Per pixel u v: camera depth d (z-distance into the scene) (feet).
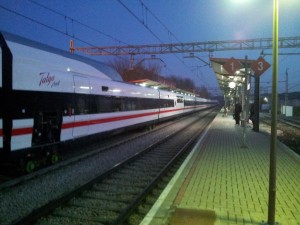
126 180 31.63
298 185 27.45
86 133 43.83
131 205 22.66
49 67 35.65
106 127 50.85
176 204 22.27
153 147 50.83
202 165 35.14
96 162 38.81
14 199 24.67
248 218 19.92
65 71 39.34
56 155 37.04
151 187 28.04
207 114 178.19
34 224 20.27
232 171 32.32
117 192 27.55
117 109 55.57
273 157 18.75
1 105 28.94
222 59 60.29
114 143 53.67
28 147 31.60
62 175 32.17
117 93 55.52
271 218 18.58
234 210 21.27
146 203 25.13
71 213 22.29
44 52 36.19
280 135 75.10
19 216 21.59
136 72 131.64
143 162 40.42
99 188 28.50
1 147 28.78
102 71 53.11
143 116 71.61
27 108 31.32
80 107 41.86
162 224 18.74
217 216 20.18
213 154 42.19
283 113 192.75
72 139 40.11
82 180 30.96
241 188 26.27
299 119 146.61
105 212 22.71
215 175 30.58
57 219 21.16
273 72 18.95
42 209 21.39
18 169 33.47
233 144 51.60
